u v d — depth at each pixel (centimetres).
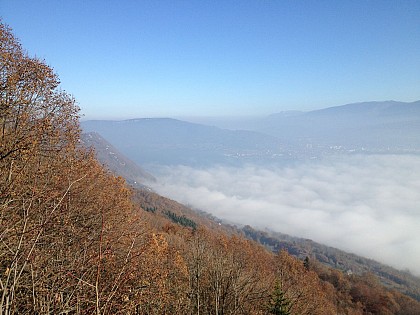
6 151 977
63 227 727
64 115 1510
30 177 845
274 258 4862
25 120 1230
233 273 1237
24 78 1366
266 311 1295
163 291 901
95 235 859
